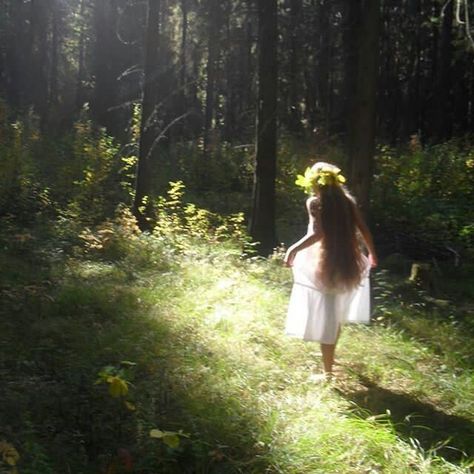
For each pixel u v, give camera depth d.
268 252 12.02
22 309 7.80
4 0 30.14
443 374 6.89
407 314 8.83
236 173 18.27
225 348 6.92
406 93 35.53
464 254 12.55
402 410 6.01
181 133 29.81
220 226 13.14
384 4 31.81
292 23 26.45
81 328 7.32
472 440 5.42
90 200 14.05
